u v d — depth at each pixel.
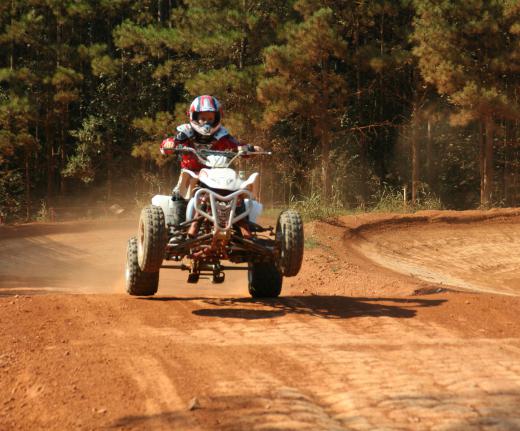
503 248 35.91
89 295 14.12
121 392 8.10
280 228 12.48
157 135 53.19
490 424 7.30
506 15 46.12
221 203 11.93
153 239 11.71
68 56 56.72
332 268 23.14
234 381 8.45
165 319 11.71
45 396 8.07
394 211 44.94
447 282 27.66
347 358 9.46
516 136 59.44
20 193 65.44
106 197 65.12
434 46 46.91
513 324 11.56
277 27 49.84
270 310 12.59
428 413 7.57
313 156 58.41
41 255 31.06
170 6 67.00
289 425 7.16
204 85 48.22
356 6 53.59
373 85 59.84
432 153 63.81
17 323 11.29
